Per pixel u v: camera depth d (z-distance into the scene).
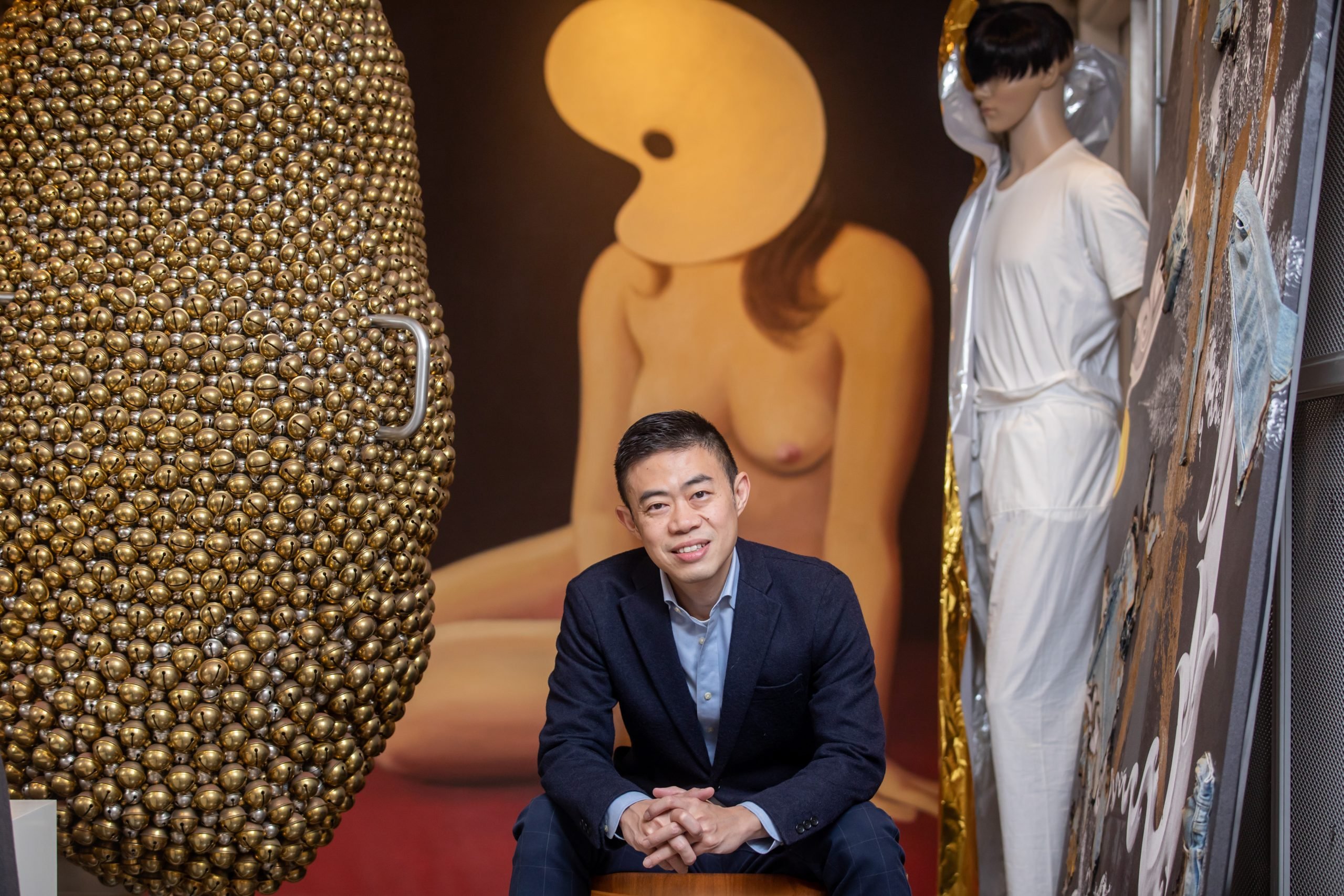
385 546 1.72
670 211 3.75
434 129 3.81
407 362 1.79
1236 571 1.40
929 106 3.68
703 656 1.68
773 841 1.48
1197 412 1.74
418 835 3.48
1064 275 2.44
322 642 1.63
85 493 1.55
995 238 2.61
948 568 2.68
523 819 1.62
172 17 1.62
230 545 1.58
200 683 1.55
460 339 3.78
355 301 1.70
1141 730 1.83
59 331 1.57
